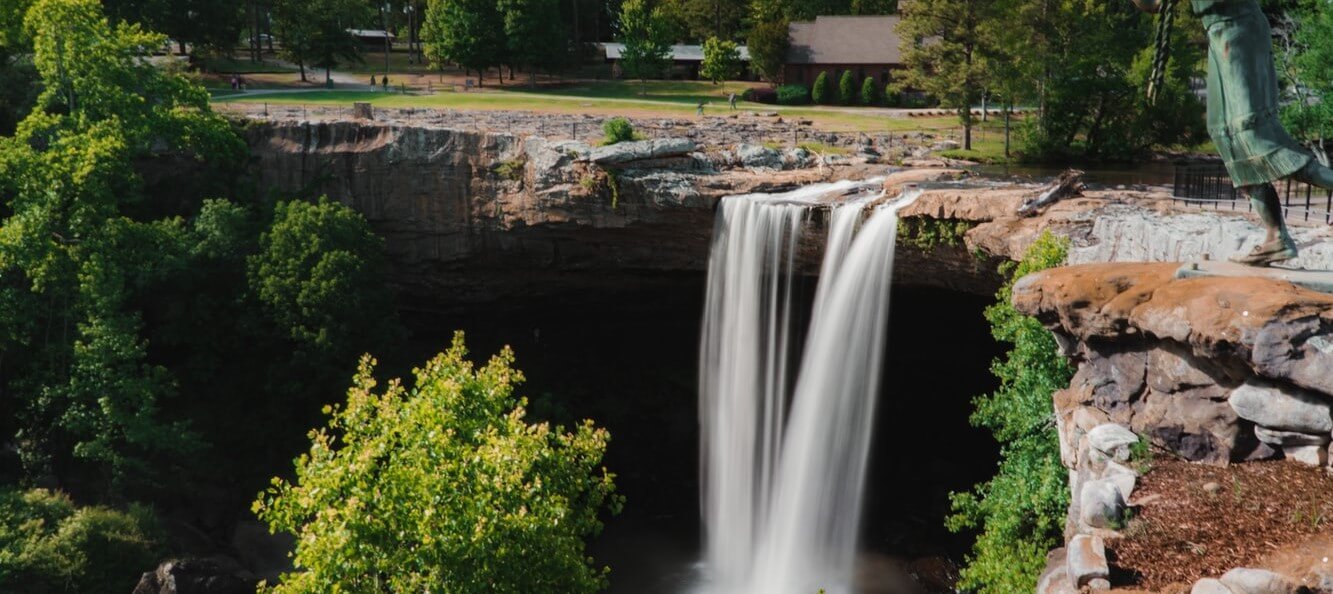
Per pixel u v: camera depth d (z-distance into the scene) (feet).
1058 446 84.64
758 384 146.00
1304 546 50.75
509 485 68.28
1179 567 53.26
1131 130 188.96
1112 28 187.93
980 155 184.65
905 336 159.43
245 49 360.69
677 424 182.39
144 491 140.15
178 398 154.51
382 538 68.33
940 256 124.47
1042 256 92.02
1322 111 149.89
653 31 303.89
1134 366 65.51
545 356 185.68
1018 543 83.82
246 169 171.94
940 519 151.23
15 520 121.19
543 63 290.35
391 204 167.12
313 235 150.00
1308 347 54.85
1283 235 65.26
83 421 135.33
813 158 160.86
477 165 160.56
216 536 141.49
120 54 161.38
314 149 169.07
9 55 184.75
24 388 146.00
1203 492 58.08
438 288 171.22
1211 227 93.04
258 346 153.17
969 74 186.91
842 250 132.05
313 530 69.72
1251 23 63.10
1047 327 72.64
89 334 138.21
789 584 137.28
